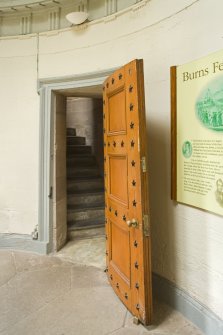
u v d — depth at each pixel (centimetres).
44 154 295
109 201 227
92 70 270
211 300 168
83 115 534
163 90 207
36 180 304
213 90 157
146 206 170
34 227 307
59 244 313
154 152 218
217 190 157
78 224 362
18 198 310
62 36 286
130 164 181
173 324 180
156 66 213
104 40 261
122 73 189
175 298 198
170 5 198
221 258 160
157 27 211
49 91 293
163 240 212
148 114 221
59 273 253
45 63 295
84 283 234
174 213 200
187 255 189
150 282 172
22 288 224
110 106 217
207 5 168
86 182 425
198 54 176
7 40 306
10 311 192
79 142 518
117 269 213
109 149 222
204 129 165
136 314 181
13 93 307
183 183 185
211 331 165
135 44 233
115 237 218
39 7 289
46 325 178
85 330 173
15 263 274
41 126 294
